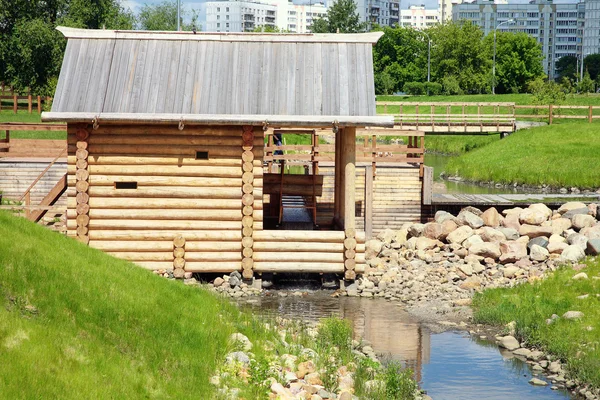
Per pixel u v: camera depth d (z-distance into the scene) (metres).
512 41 110.38
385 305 19.94
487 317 18.20
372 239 26.75
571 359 14.94
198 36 21.61
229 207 20.84
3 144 28.41
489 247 23.70
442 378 14.67
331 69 21.22
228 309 15.45
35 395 9.66
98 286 13.32
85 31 21.55
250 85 20.89
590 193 39.56
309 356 14.06
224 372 12.28
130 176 20.72
